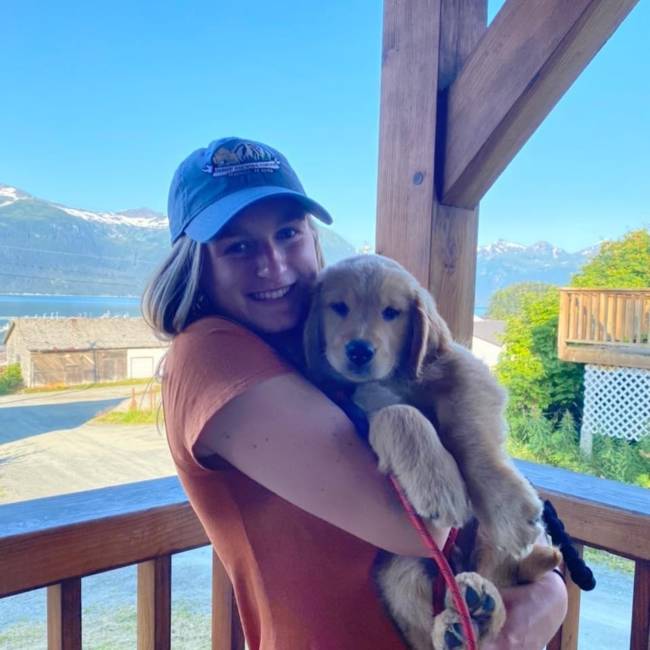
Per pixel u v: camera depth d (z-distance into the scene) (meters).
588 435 9.72
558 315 10.49
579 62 1.82
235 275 1.50
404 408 1.31
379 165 2.29
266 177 1.52
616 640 3.04
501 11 1.90
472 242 2.27
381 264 1.82
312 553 1.33
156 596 1.69
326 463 1.20
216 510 1.37
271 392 1.24
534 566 1.51
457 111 2.06
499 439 1.43
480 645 1.31
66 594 1.51
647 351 9.54
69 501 1.66
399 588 1.43
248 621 1.47
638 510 1.71
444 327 1.78
